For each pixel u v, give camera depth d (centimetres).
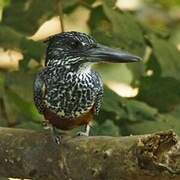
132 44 1238
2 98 1252
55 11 1314
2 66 1561
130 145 870
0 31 1234
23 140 960
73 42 1015
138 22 1294
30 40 1227
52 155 938
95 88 1020
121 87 1731
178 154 823
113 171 880
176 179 827
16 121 1250
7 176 986
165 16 2047
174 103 1255
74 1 1327
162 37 1309
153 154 827
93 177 903
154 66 1269
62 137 943
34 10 1314
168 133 821
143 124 1170
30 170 957
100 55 1012
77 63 1011
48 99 1013
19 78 1247
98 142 909
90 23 1291
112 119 1184
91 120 1041
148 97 1259
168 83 1250
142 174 849
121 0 2050
